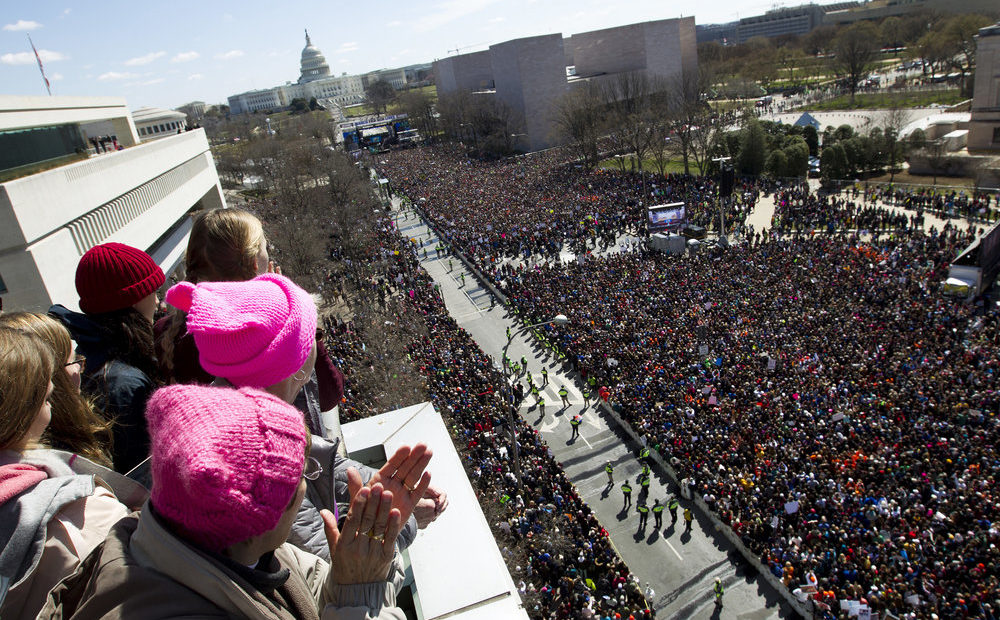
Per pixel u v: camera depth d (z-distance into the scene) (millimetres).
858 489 23531
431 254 67500
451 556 5719
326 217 71375
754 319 38750
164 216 36750
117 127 44469
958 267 39188
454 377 35875
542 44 115375
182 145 45625
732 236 59062
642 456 29734
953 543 20672
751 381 32000
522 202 78312
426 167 114625
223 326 2328
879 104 119062
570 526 24219
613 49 128125
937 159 72062
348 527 2045
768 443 26906
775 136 80875
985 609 18031
